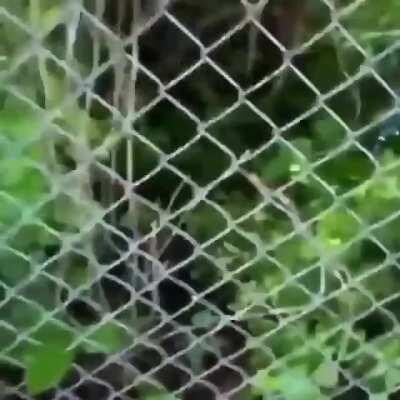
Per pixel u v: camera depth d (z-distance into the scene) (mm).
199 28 1223
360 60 1185
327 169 1228
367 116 1228
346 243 1211
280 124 1245
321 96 1104
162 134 1241
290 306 1270
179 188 1218
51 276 1211
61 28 1139
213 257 1256
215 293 1308
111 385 1324
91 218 1210
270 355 1297
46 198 1177
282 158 1228
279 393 1310
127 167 1196
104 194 1235
